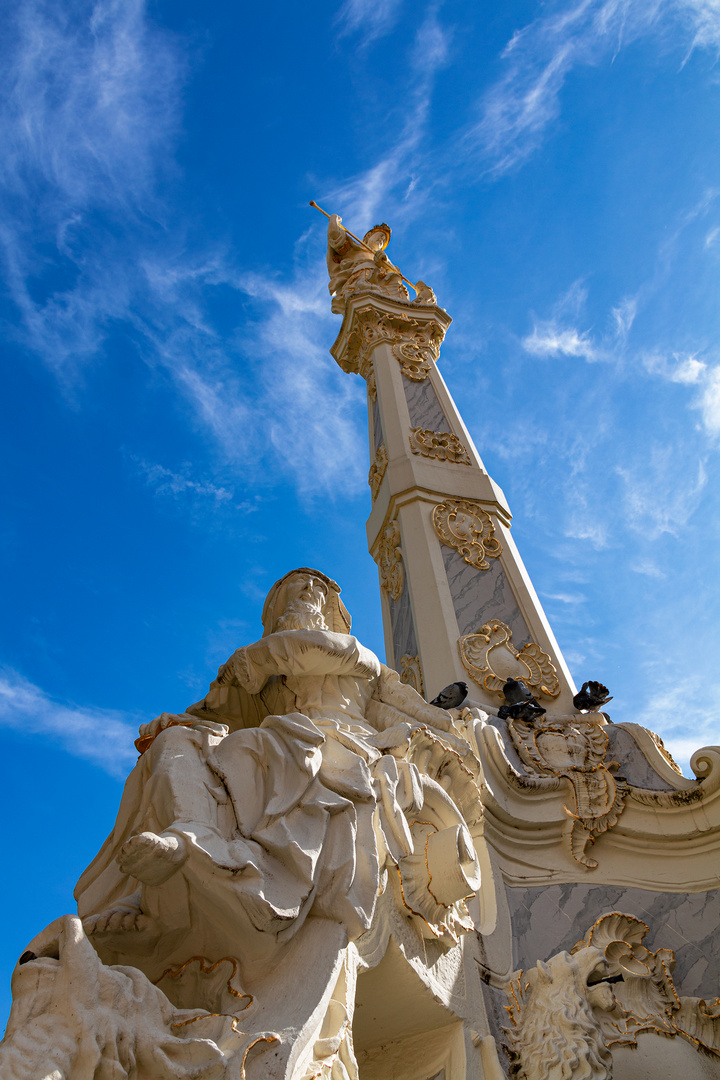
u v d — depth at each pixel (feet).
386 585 34.55
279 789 13.79
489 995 16.57
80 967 9.38
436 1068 14.97
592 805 22.13
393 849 14.99
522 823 21.38
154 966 12.21
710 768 22.11
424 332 45.62
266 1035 10.02
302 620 19.77
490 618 30.42
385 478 36.58
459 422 39.19
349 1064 11.25
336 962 11.71
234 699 18.28
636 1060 16.76
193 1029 9.93
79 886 14.61
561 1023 16.14
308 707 18.06
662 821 21.95
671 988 18.78
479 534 33.55
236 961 11.82
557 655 29.45
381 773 15.65
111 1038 8.94
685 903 20.52
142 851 11.32
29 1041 8.66
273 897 11.79
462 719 23.08
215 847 12.10
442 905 15.20
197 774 13.66
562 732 24.41
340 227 53.93
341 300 50.44
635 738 24.34
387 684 19.62
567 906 20.31
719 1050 17.67
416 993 14.38
